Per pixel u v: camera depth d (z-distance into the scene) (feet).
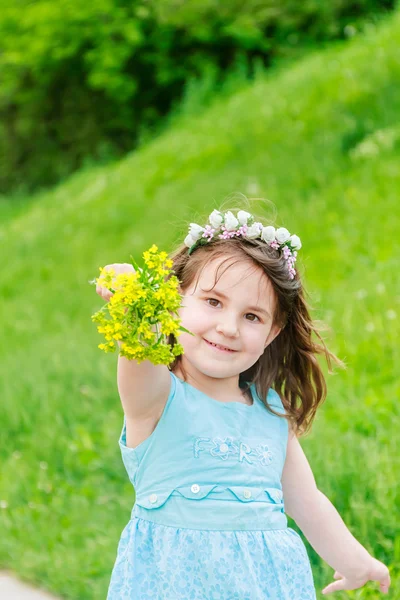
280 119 30.99
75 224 32.17
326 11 42.04
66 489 14.94
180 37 46.55
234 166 29.71
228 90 40.73
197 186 29.43
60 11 46.39
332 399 15.56
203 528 7.87
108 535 13.10
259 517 8.04
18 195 48.67
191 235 8.58
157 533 7.99
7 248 32.63
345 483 12.39
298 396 9.59
